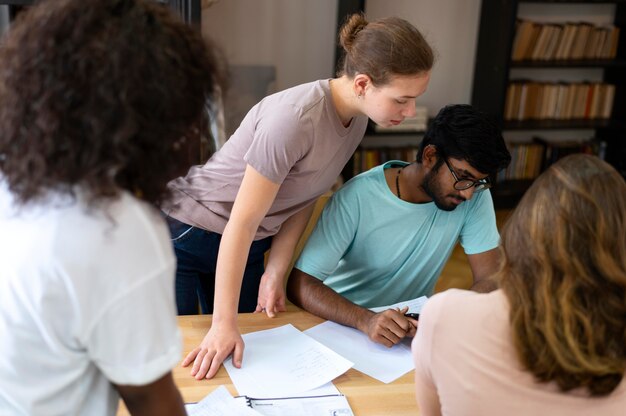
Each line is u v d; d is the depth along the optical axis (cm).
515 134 500
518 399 92
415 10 455
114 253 78
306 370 154
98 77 72
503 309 93
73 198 77
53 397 84
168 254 84
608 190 88
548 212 90
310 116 163
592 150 493
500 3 435
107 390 90
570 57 470
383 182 192
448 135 172
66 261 77
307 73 451
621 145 488
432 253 198
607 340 88
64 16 74
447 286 396
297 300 186
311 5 437
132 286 80
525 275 92
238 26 431
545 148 489
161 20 79
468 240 200
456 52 471
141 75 74
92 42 73
